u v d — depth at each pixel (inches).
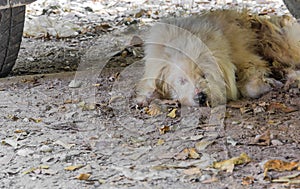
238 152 221.1
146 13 586.9
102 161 217.8
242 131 245.6
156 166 211.0
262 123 255.9
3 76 346.6
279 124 253.1
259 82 300.2
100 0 688.4
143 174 204.2
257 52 318.7
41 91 315.3
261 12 569.6
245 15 325.4
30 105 289.6
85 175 201.9
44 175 203.9
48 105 288.8
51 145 234.1
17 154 224.4
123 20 551.5
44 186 194.5
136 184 195.9
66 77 345.7
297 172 199.0
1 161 217.0
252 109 277.0
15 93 311.6
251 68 305.6
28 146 233.3
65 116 271.1
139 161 217.0
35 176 203.0
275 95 298.7
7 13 308.7
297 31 320.2
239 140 234.4
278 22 326.6
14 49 330.0
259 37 319.9
